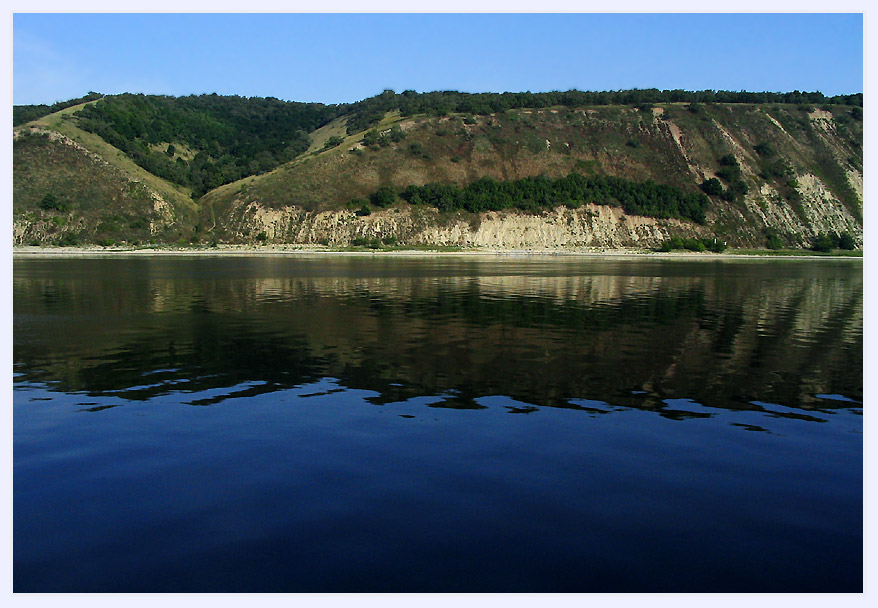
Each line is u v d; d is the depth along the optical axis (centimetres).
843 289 3966
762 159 11800
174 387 1401
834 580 674
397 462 964
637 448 1036
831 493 876
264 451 1009
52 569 681
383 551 712
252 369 1577
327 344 1909
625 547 727
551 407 1262
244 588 650
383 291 3528
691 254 9400
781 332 2206
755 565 698
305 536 742
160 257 7275
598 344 1942
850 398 1352
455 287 3800
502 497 845
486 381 1466
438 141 11694
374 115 14062
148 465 949
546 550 717
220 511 802
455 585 654
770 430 1138
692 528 772
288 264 6084
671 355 1781
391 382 1452
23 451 1007
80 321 2347
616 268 5894
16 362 1647
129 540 734
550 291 3600
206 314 2545
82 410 1225
